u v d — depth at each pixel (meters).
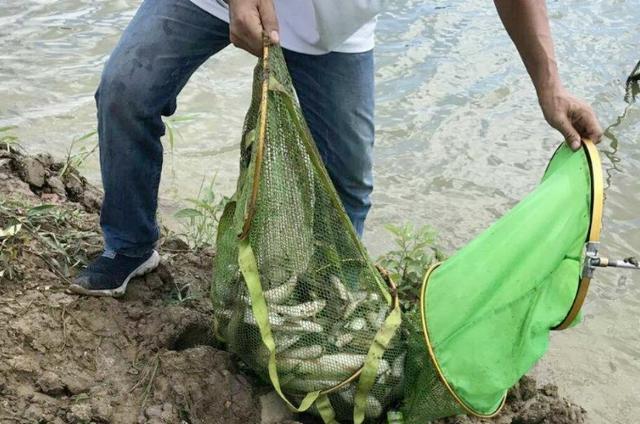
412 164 4.82
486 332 2.96
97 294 3.38
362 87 3.35
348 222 3.06
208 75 5.42
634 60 5.93
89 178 4.47
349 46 3.29
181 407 3.12
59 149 4.66
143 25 3.17
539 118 5.26
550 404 3.37
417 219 4.48
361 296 3.13
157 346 3.29
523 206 2.99
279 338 3.06
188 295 3.58
